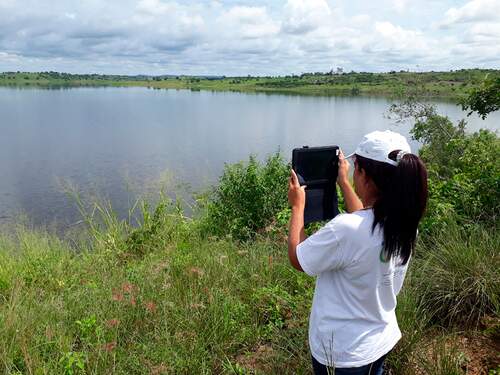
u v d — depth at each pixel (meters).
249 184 7.16
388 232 1.80
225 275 4.30
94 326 3.53
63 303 4.15
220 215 7.11
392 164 1.80
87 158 22.03
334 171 2.31
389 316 2.02
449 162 7.30
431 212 4.70
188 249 5.92
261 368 3.13
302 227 2.08
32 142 28.11
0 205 12.80
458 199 5.04
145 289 4.17
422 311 3.37
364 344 1.93
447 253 3.83
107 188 14.57
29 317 3.72
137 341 3.41
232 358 3.32
